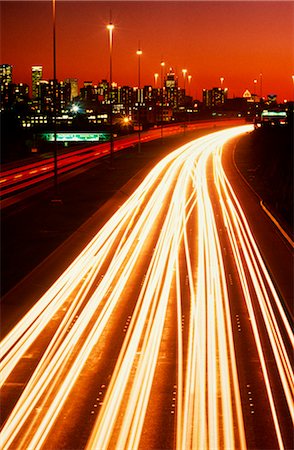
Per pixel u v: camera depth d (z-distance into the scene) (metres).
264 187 62.12
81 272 31.02
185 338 22.30
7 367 19.66
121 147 104.44
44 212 47.91
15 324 23.50
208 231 41.16
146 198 54.53
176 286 28.77
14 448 14.95
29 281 29.28
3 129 125.56
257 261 33.38
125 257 34.19
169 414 16.62
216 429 15.85
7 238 38.81
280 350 21.23
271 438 15.45
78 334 22.56
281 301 26.56
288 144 80.50
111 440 15.30
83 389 18.12
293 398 17.66
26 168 78.06
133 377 18.97
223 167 76.75
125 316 24.59
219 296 27.25
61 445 15.07
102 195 56.19
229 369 19.59
